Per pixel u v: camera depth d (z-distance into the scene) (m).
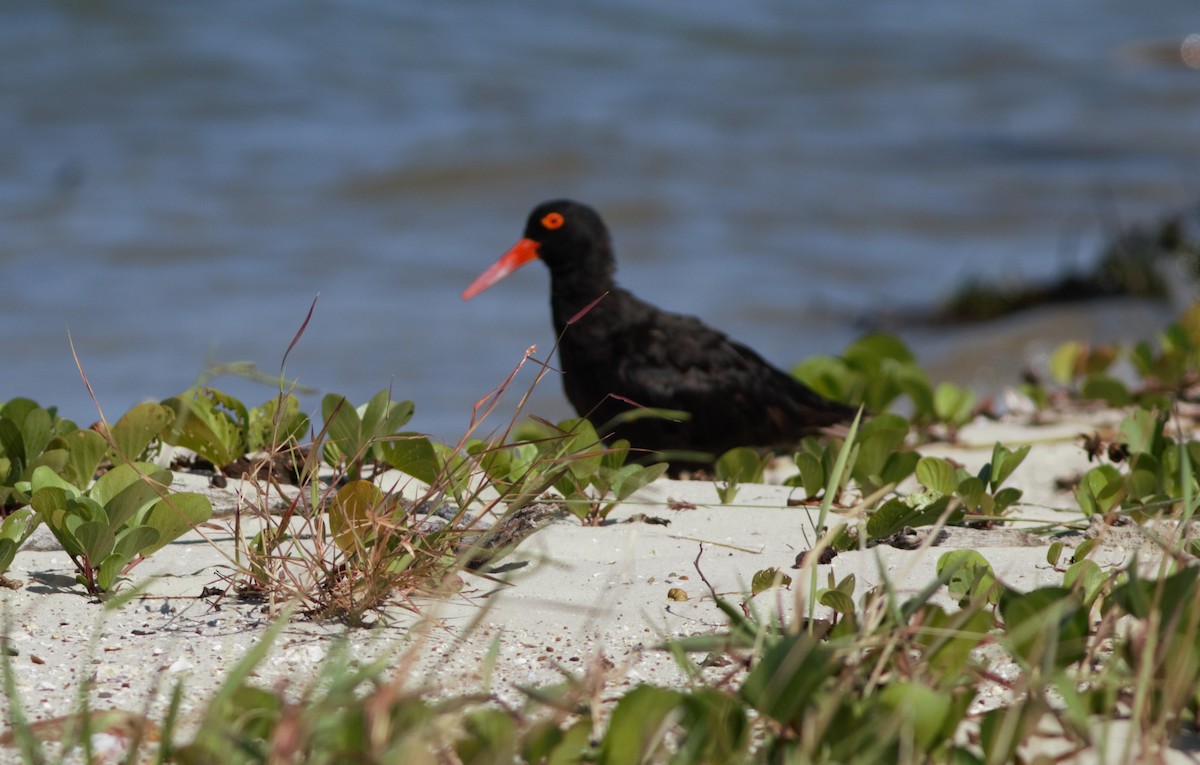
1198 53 50.09
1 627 5.45
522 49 42.41
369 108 35.56
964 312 22.89
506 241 26.69
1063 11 60.28
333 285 23.58
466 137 33.25
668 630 5.61
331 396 7.38
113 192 28.48
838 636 4.95
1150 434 8.06
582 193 29.95
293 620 5.64
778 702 4.26
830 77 43.66
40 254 24.78
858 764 3.92
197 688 4.94
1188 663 4.46
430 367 19.25
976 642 4.68
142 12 40.22
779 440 10.95
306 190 29.41
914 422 10.91
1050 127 39.19
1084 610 4.82
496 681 5.07
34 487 6.48
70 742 4.17
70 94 34.53
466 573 6.23
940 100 42.28
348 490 5.94
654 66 42.53
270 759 3.81
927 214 29.88
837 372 11.94
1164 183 32.91
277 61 38.16
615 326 10.93
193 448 7.85
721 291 24.03
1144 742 4.27
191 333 20.64
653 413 6.87
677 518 7.37
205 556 6.43
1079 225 28.98
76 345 20.00
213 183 29.38
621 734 4.15
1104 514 7.06
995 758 4.04
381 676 5.07
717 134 35.72
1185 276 23.25
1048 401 11.76
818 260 26.20
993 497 7.33
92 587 5.92
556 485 7.18
